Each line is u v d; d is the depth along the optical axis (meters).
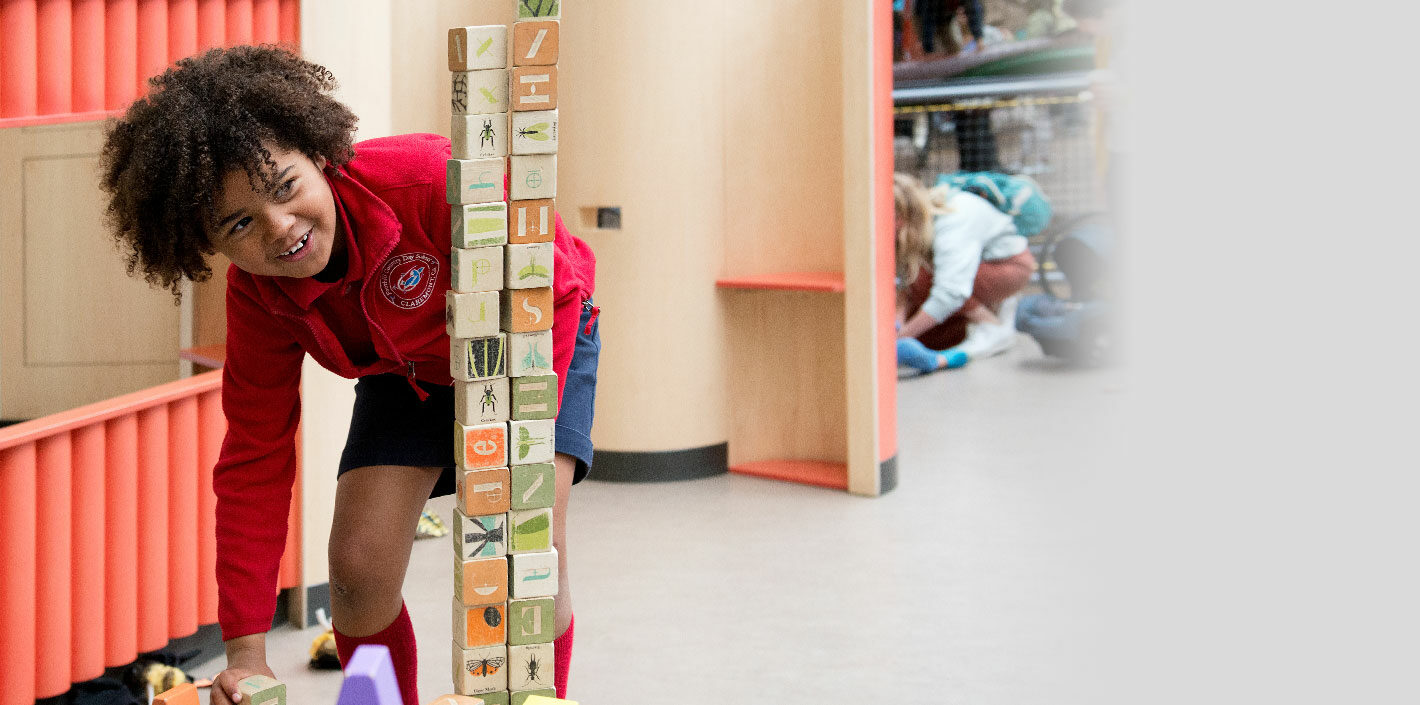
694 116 3.61
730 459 3.82
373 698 0.83
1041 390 5.00
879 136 3.46
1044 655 2.33
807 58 3.73
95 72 2.10
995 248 5.66
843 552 2.98
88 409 2.01
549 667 1.19
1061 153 7.07
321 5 2.46
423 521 3.12
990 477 3.68
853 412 3.51
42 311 3.53
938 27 6.86
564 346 1.34
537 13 1.12
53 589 1.93
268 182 1.09
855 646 2.37
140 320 3.50
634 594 2.68
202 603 2.29
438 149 1.30
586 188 3.63
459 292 1.13
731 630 2.46
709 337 3.71
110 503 2.06
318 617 2.53
